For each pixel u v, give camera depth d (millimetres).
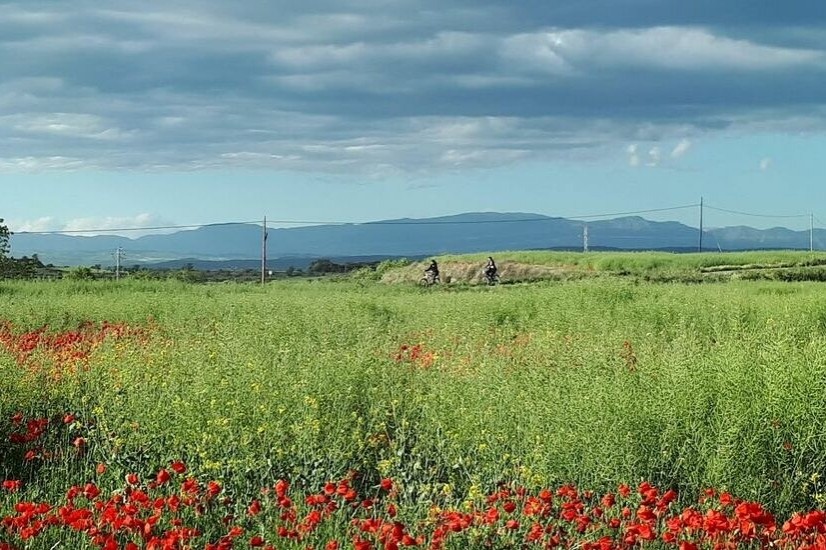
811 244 131375
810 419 8438
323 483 8391
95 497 7672
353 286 43531
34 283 38469
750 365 9484
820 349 9562
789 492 8133
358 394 10719
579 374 10250
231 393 9766
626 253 74125
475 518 6867
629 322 18625
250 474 8547
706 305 21219
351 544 6805
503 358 13305
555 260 69125
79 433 10203
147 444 9016
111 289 37219
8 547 6637
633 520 7164
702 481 8148
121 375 11250
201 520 7414
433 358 13609
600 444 8414
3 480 8945
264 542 6652
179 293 33312
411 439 9820
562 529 7074
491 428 9305
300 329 17062
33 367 12281
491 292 30922
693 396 8852
